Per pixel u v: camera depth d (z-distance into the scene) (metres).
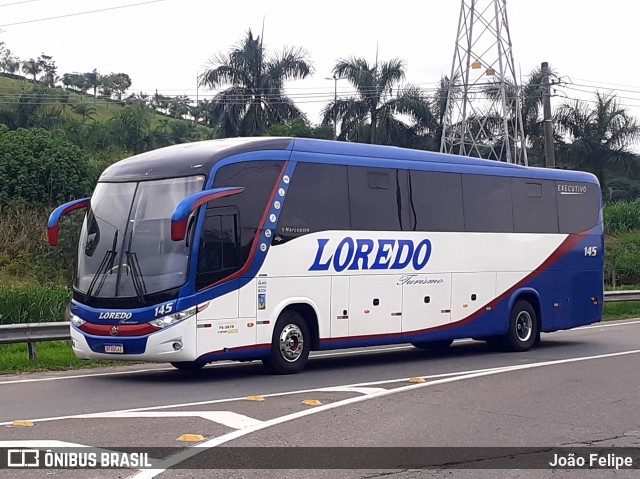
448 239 17.41
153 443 9.04
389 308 16.23
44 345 18.06
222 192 13.54
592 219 20.88
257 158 14.35
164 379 14.25
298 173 14.91
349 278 15.58
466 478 7.92
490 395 12.54
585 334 23.00
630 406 11.71
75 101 73.44
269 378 14.33
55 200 34.50
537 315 19.42
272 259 14.41
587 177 20.95
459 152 47.56
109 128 54.75
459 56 46.28
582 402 12.00
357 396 12.31
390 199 16.39
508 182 18.86
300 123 47.16
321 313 15.15
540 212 19.53
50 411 10.90
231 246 13.91
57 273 30.59
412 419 10.65
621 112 53.62
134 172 14.28
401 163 16.69
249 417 10.57
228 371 15.41
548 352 18.73
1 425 9.91
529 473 8.17
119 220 14.01
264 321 14.29
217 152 13.96
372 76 48.19
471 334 17.84
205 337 13.52
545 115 36.75
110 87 93.44
